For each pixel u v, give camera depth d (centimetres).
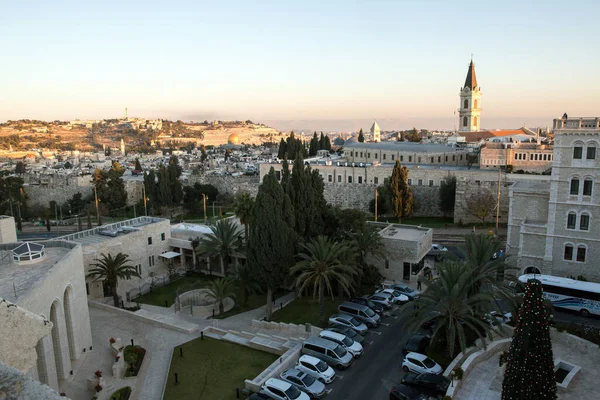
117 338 4894
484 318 4225
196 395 3819
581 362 3909
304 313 5519
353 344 4416
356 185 12731
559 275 6047
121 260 5984
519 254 6316
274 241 5478
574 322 4794
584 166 5709
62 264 4081
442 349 4322
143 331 5162
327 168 13338
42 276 3812
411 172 12006
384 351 4444
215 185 16462
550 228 6028
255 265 5534
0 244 4850
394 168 10925
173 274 7231
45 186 16800
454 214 10888
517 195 6500
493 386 3591
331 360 4172
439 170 11606
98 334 5072
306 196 6281
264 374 4019
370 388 3806
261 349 4625
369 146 15338
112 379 4044
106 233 7050
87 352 4597
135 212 14925
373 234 5997
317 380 3816
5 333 1577
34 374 3256
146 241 7275
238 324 5353
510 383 2962
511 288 4481
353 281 5250
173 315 5684
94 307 5888
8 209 14825
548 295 5294
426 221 11300
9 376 697
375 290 5984
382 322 5128
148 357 4512
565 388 3462
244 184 15725
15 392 657
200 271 7512
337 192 13000
